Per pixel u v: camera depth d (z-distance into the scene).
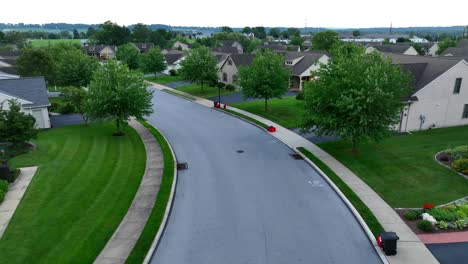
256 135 33.03
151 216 18.08
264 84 40.66
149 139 31.94
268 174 23.62
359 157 26.03
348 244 15.68
